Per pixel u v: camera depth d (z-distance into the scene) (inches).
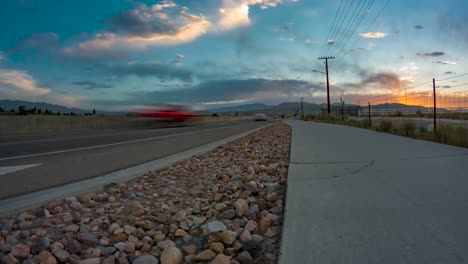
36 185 203.5
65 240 118.8
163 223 146.5
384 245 105.7
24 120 730.2
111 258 106.9
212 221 138.6
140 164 289.4
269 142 561.6
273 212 155.6
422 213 133.6
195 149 414.3
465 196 153.9
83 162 297.1
